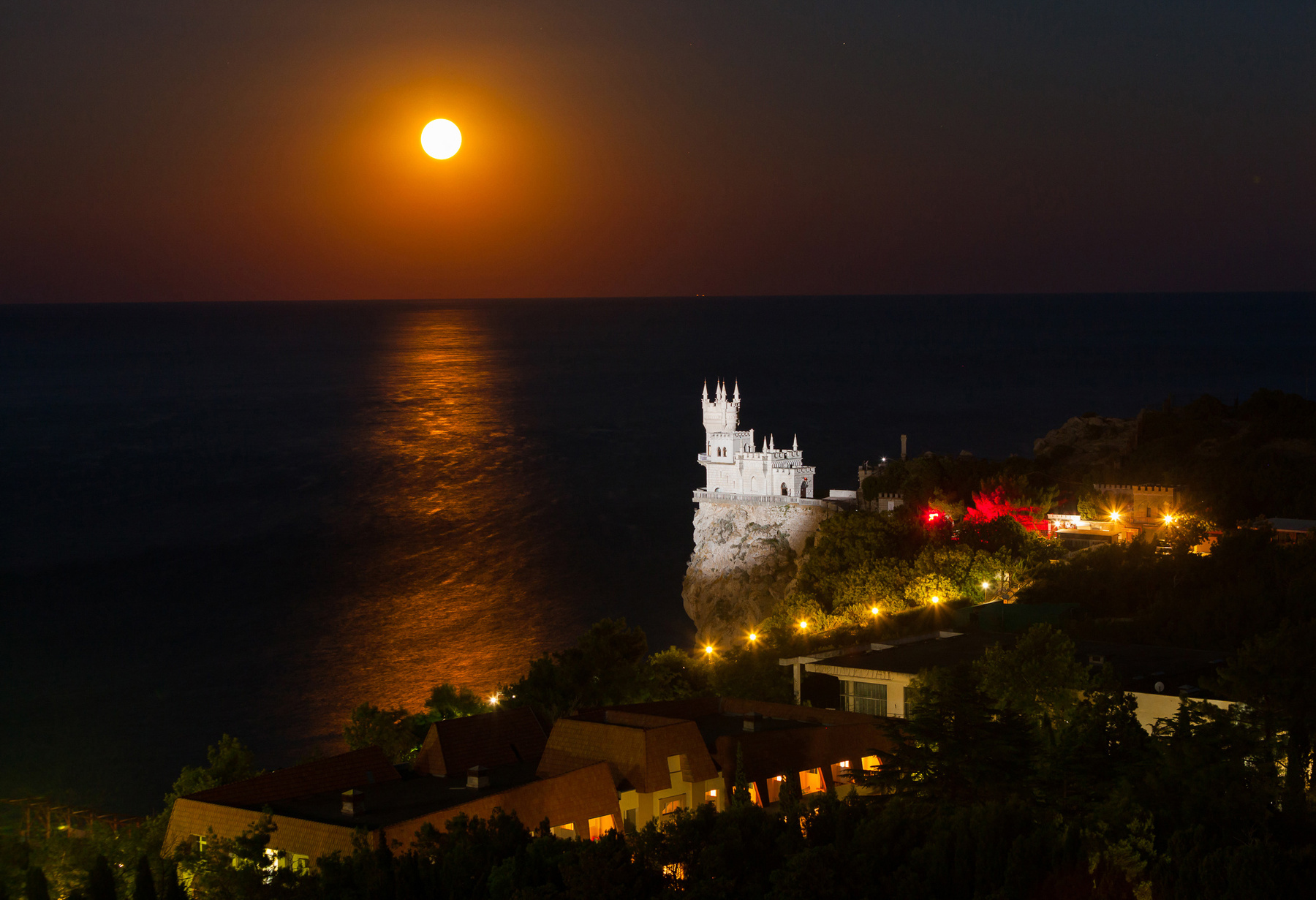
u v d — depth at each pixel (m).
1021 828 54.91
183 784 74.88
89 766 128.00
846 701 89.94
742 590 176.50
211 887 54.12
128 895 57.41
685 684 104.12
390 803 64.94
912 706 77.94
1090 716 68.06
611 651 100.44
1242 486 144.12
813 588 148.75
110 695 150.62
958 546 135.38
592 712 80.31
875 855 53.97
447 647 167.50
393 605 188.50
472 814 61.91
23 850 60.97
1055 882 51.09
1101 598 115.69
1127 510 150.25
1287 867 51.38
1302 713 67.00
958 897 52.62
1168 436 169.88
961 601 125.25
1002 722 65.88
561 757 71.56
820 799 61.44
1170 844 54.19
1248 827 57.09
